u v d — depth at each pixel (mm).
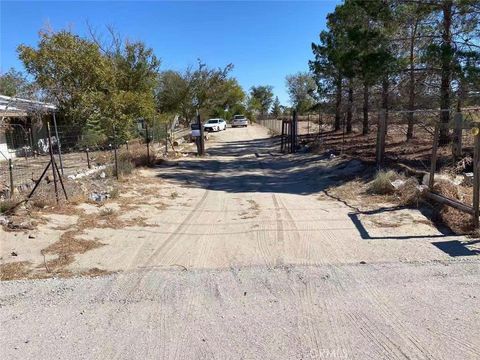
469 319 3803
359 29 15805
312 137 27875
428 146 16594
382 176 9820
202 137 22656
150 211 8797
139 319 3961
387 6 14500
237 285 4699
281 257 5625
